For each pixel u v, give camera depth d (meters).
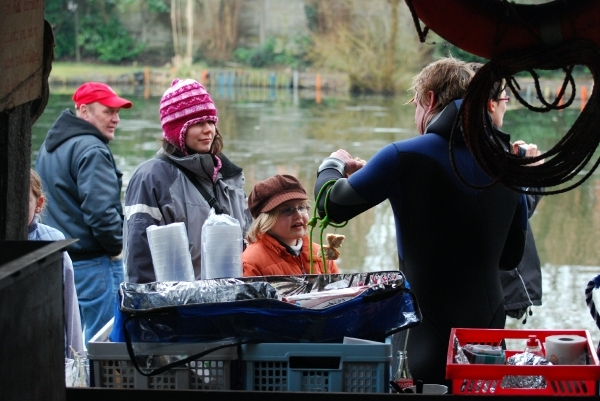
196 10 54.00
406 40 50.41
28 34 4.39
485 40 3.84
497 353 3.93
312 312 3.85
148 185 6.11
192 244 6.10
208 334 3.85
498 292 5.02
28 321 3.02
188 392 3.71
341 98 46.16
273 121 33.03
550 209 16.92
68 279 5.69
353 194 4.91
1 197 4.36
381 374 3.81
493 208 4.93
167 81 51.66
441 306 4.91
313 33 52.47
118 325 3.95
